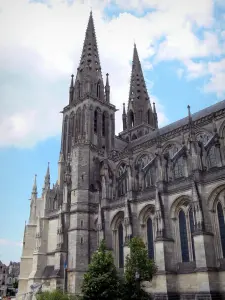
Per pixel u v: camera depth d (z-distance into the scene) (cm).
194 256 5434
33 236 9638
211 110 7988
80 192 7975
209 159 6756
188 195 5691
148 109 11938
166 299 5147
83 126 9394
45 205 9181
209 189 5416
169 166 6488
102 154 9094
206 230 5106
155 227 6112
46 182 9600
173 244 5684
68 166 8931
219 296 4700
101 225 7088
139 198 6631
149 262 5119
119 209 7062
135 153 8681
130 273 5028
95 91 10106
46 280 7925
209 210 5347
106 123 10056
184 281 5331
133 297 4769
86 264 7238
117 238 7075
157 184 6147
